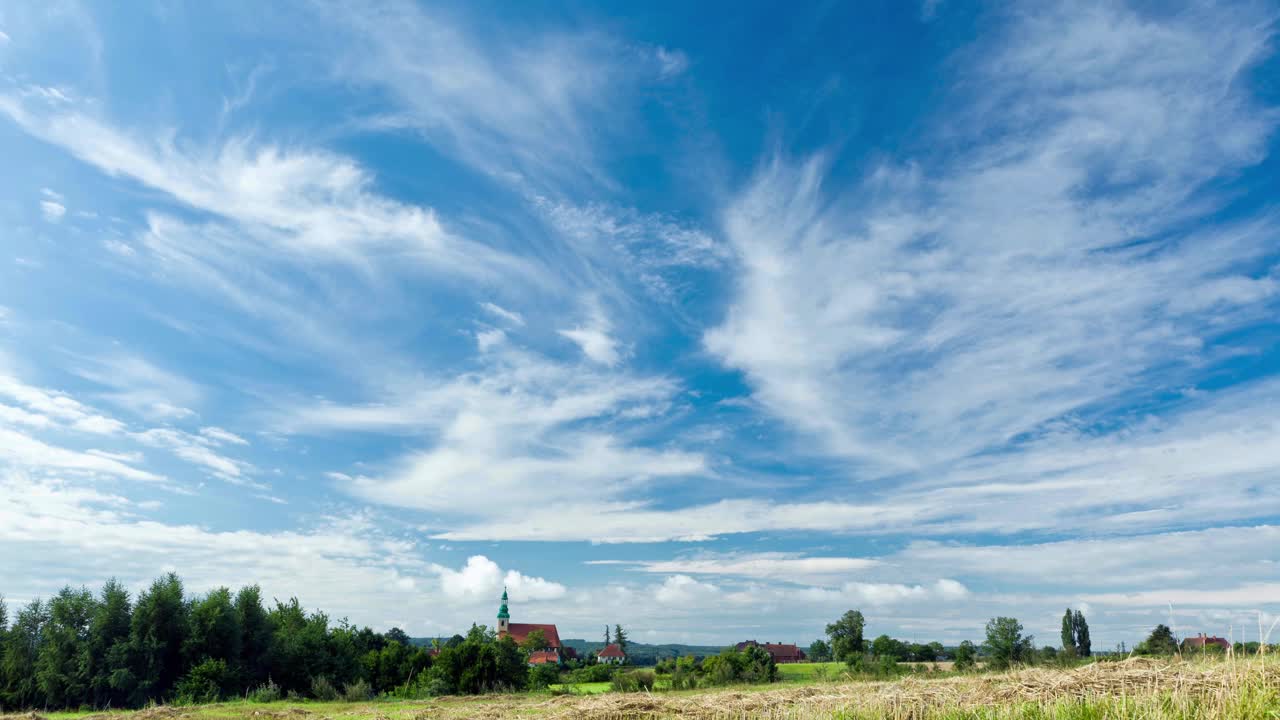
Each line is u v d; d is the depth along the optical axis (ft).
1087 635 137.90
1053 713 44.27
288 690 159.53
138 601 147.74
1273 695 40.09
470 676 177.99
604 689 148.25
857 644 318.86
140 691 138.92
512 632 613.11
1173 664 56.39
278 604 186.39
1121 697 43.86
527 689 187.32
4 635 142.00
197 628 150.10
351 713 91.61
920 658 192.54
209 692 138.62
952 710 50.29
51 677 135.74
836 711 55.16
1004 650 134.00
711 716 60.18
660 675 172.86
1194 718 39.47
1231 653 48.55
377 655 207.00
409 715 83.82
